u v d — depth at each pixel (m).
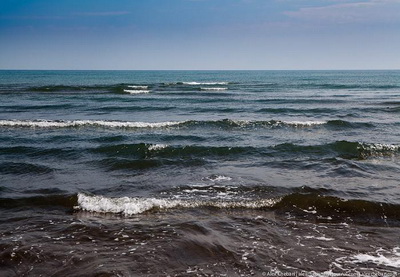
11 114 22.30
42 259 5.49
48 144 14.16
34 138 15.26
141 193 8.76
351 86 52.38
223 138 15.55
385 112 23.66
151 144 13.33
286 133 16.89
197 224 6.86
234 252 5.84
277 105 27.48
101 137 15.23
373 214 7.52
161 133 16.62
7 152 12.73
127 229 6.62
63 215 7.36
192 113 23.45
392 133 16.86
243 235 6.48
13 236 6.29
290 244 6.19
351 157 12.45
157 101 30.02
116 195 8.61
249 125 18.56
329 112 23.66
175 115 22.62
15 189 8.88
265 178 9.91
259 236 6.46
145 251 5.76
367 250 6.01
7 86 45.31
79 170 10.73
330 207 7.81
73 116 21.91
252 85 55.03
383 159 12.14
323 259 5.68
